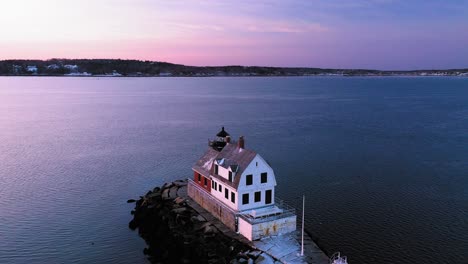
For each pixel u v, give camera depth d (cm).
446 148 11025
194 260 4872
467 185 7850
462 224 6088
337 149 10888
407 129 14175
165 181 8256
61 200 7169
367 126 14850
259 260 4512
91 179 8338
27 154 10275
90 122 15600
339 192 7462
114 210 6762
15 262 5125
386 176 8438
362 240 5559
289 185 7856
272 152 10519
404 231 5853
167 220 5794
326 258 4684
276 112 19138
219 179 5681
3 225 6144
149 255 5306
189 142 11862
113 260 5181
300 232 5288
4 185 7888
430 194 7362
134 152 10594
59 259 5209
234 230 5238
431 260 5072
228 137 6550
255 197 5409
